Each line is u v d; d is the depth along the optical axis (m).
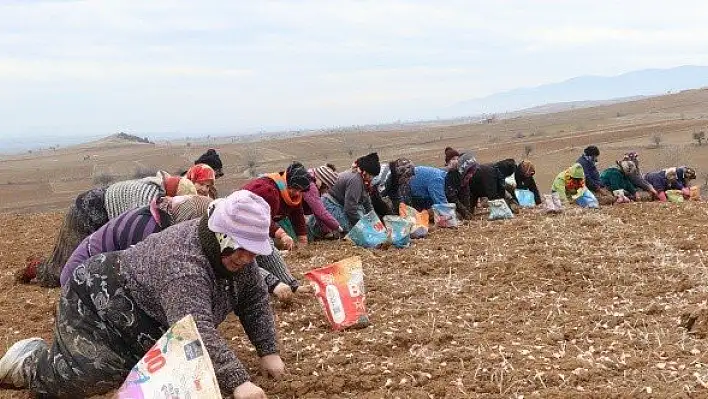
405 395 4.04
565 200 11.81
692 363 4.37
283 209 7.58
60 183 88.50
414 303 5.79
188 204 4.61
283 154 124.75
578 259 7.00
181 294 3.66
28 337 5.16
